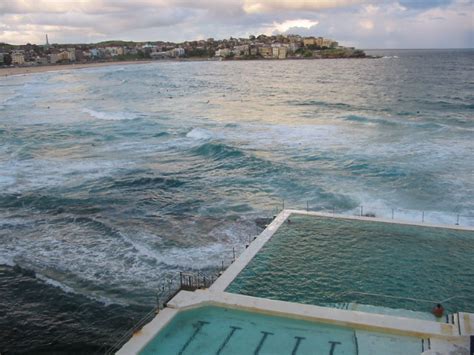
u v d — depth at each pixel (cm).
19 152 3753
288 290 1292
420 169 3031
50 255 2009
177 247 2038
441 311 1166
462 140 3819
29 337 1512
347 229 1689
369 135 4134
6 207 2569
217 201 2634
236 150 3597
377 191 2670
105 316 1587
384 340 1012
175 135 4406
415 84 9931
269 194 2720
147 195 2755
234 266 1411
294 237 1623
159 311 1127
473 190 2627
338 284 1327
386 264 1438
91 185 2944
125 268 1875
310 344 1008
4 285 1789
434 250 1531
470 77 11606
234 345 1008
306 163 3300
